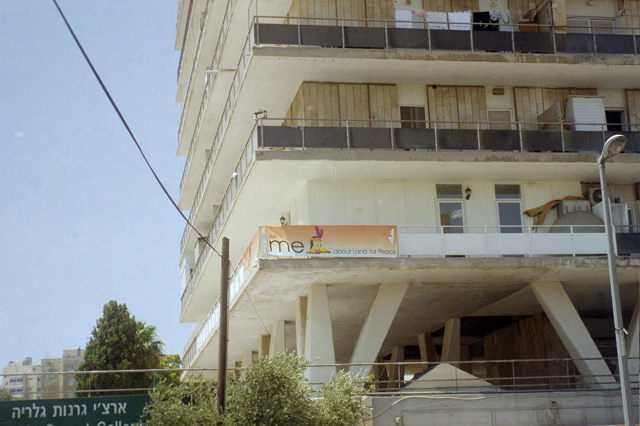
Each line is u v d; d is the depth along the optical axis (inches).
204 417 820.6
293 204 1274.6
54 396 1114.1
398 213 1192.8
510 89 1284.4
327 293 1179.3
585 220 1221.7
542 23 1280.8
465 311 1418.6
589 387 1169.4
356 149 1149.1
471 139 1185.4
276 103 1305.4
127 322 2327.8
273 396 839.7
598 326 1475.1
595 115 1266.0
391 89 1238.9
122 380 2273.6
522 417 1020.5
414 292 1239.5
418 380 1064.8
